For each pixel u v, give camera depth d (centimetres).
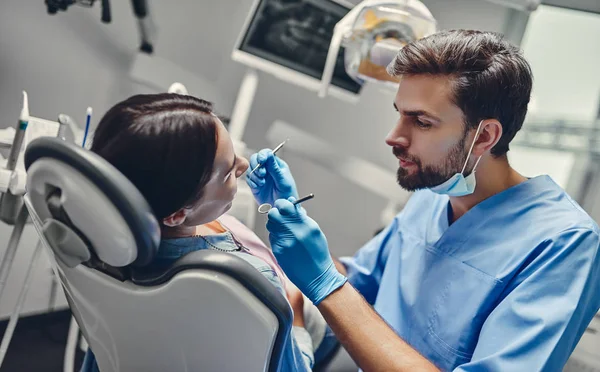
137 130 61
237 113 161
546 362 73
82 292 66
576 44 183
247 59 155
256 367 62
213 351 62
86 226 56
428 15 120
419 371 73
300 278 79
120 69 167
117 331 66
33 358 153
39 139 56
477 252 92
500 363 74
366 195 224
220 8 183
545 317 75
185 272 58
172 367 66
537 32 192
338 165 180
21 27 144
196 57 182
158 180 61
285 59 157
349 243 226
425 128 84
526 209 90
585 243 80
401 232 111
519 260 85
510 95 82
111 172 54
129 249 57
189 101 66
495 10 198
